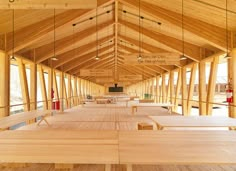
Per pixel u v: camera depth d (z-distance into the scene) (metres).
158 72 18.33
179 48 9.88
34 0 3.22
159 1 7.01
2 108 7.52
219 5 5.90
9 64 7.75
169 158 2.29
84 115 10.23
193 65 11.15
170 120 5.19
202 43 9.12
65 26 7.89
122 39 12.91
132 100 16.89
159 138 3.14
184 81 12.48
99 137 3.19
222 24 6.92
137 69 21.95
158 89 20.22
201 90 9.83
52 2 3.22
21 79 9.23
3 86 7.53
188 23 7.33
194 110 14.96
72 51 12.81
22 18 6.95
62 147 2.70
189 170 3.74
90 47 12.77
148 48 12.24
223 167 3.86
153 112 11.44
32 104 9.98
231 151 2.54
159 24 8.73
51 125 7.71
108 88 33.47
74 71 17.75
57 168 3.84
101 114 10.56
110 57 19.33
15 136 3.27
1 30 7.29
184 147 2.70
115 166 3.92
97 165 4.00
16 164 3.89
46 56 10.25
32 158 2.32
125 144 2.82
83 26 9.61
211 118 5.56
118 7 8.68
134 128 7.15
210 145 2.79
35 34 7.73
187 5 6.56
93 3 3.22
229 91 6.89
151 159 2.26
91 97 21.03
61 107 12.58
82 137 3.19
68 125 7.73
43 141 2.98
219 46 7.19
